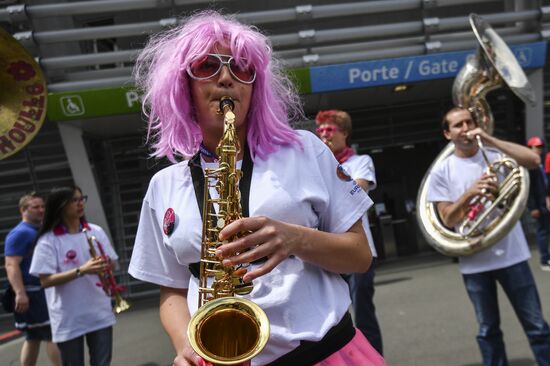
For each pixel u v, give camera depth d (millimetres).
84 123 8031
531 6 7684
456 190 3062
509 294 2893
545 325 2801
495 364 2918
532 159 2873
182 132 1504
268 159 1379
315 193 1356
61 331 3252
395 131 9812
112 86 7273
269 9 7852
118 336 5785
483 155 2992
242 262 1187
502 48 3697
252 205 1326
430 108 9758
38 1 7453
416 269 7785
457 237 2971
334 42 8172
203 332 1207
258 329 1177
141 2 6980
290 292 1303
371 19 8281
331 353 1331
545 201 6594
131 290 8984
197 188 1413
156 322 6348
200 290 1308
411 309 5305
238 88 1372
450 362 3668
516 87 3391
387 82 7445
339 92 8172
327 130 3205
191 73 1387
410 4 7297
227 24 1411
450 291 5906
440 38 7695
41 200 3924
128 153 9445
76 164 8328
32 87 3359
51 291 3309
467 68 3496
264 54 1414
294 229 1244
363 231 1478
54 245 3309
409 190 9914
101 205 8539
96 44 8281
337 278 1446
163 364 4531
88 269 3242
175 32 1539
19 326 3982
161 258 1537
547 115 9406
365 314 3252
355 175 3143
